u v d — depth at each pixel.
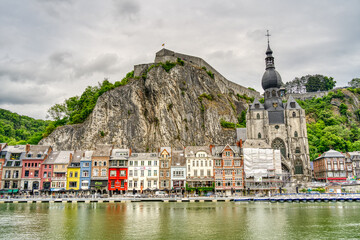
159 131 139.50
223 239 37.88
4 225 47.38
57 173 99.94
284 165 122.06
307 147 125.50
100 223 48.84
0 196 87.94
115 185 98.69
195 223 48.66
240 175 101.19
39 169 100.38
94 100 152.50
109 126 136.88
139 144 134.62
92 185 98.25
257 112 133.12
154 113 144.88
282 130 129.50
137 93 145.88
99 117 138.00
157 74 152.25
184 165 99.94
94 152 102.06
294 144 127.12
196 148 104.31
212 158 101.31
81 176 99.25
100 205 76.06
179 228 44.56
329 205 75.62
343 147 147.12
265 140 126.31
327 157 118.81
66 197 88.25
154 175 99.38
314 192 96.44
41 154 102.75
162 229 43.94
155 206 73.31
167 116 142.00
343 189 100.12
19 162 101.62
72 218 53.91
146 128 139.88
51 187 98.88
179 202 84.69
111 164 100.38
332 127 171.50
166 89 147.75
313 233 41.28
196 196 91.94
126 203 81.31
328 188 98.75
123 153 103.06
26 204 78.94
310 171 122.88
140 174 99.38
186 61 172.38
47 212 62.06
